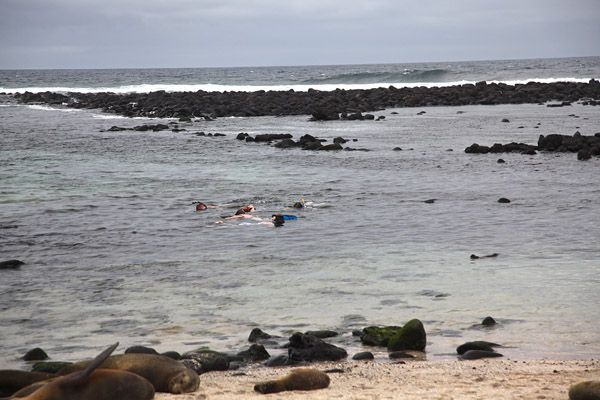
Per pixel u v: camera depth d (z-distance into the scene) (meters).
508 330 7.62
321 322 8.05
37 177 22.09
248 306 8.72
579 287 9.34
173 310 8.56
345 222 14.71
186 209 16.55
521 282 9.70
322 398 5.18
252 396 5.25
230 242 12.84
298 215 15.61
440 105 58.72
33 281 10.05
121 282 9.98
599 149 26.30
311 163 25.39
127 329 7.80
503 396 5.18
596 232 13.27
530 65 169.12
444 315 8.24
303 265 10.96
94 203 17.41
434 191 18.88
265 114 52.19
